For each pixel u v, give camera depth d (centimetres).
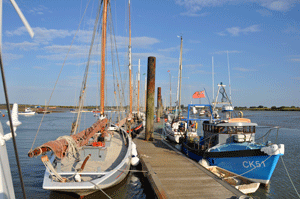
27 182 1320
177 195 920
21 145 2411
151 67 2212
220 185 1038
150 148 1900
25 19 199
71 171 955
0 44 197
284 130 4272
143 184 1304
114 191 1131
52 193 1118
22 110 11144
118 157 1221
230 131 1435
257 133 3894
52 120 6488
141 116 4959
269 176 1155
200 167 1318
